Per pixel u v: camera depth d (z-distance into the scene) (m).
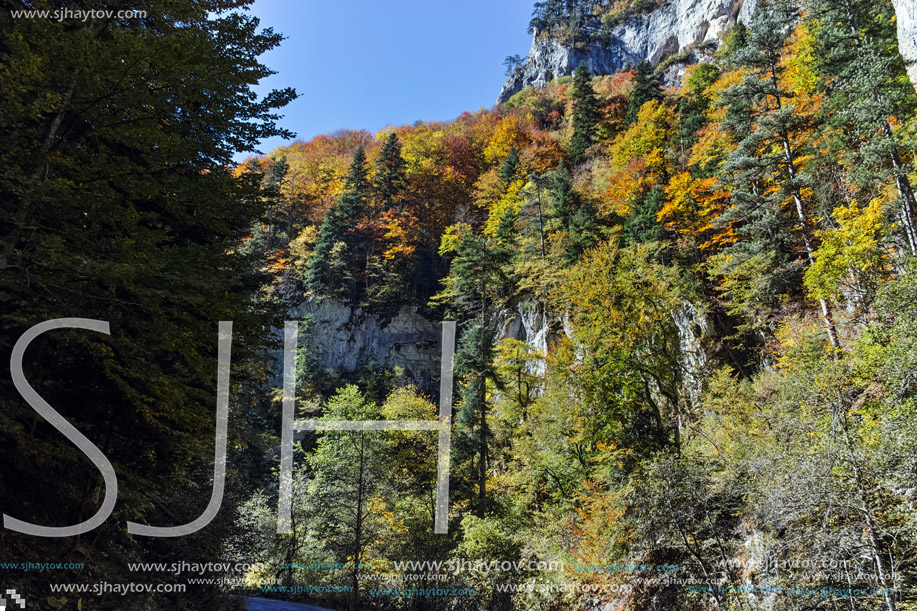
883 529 9.95
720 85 44.84
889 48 24.11
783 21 25.53
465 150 63.78
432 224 58.09
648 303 23.23
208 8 9.39
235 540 15.28
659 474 14.05
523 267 37.38
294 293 50.91
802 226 23.31
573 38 116.31
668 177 40.25
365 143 76.44
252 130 10.30
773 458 12.34
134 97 7.50
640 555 14.74
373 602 18.95
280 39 10.28
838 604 10.30
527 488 23.45
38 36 6.91
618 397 21.59
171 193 8.35
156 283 7.63
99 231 7.75
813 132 25.44
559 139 64.50
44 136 7.61
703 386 23.47
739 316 27.98
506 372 30.11
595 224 37.81
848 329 20.42
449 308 47.75
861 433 11.37
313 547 25.28
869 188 21.20
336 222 52.81
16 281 6.62
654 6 110.38
